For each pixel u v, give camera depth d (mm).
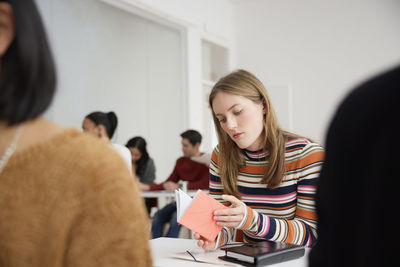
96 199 440
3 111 438
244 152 1448
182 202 1144
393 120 376
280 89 5531
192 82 4906
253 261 1021
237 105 1310
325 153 442
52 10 3477
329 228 434
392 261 373
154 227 3230
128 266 454
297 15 5492
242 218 1146
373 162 385
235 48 5902
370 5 5027
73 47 3656
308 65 5414
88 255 438
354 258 403
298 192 1340
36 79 455
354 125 403
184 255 1149
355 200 399
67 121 3555
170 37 4824
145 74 4469
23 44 443
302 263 1058
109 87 4020
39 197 428
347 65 5172
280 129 1402
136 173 3766
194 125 4906
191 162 3730
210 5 5340
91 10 3867
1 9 440
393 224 370
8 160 435
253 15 5781
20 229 423
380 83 398
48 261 429
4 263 430
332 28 5266
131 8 4207
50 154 440
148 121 4465
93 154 457
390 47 4930
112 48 4082
